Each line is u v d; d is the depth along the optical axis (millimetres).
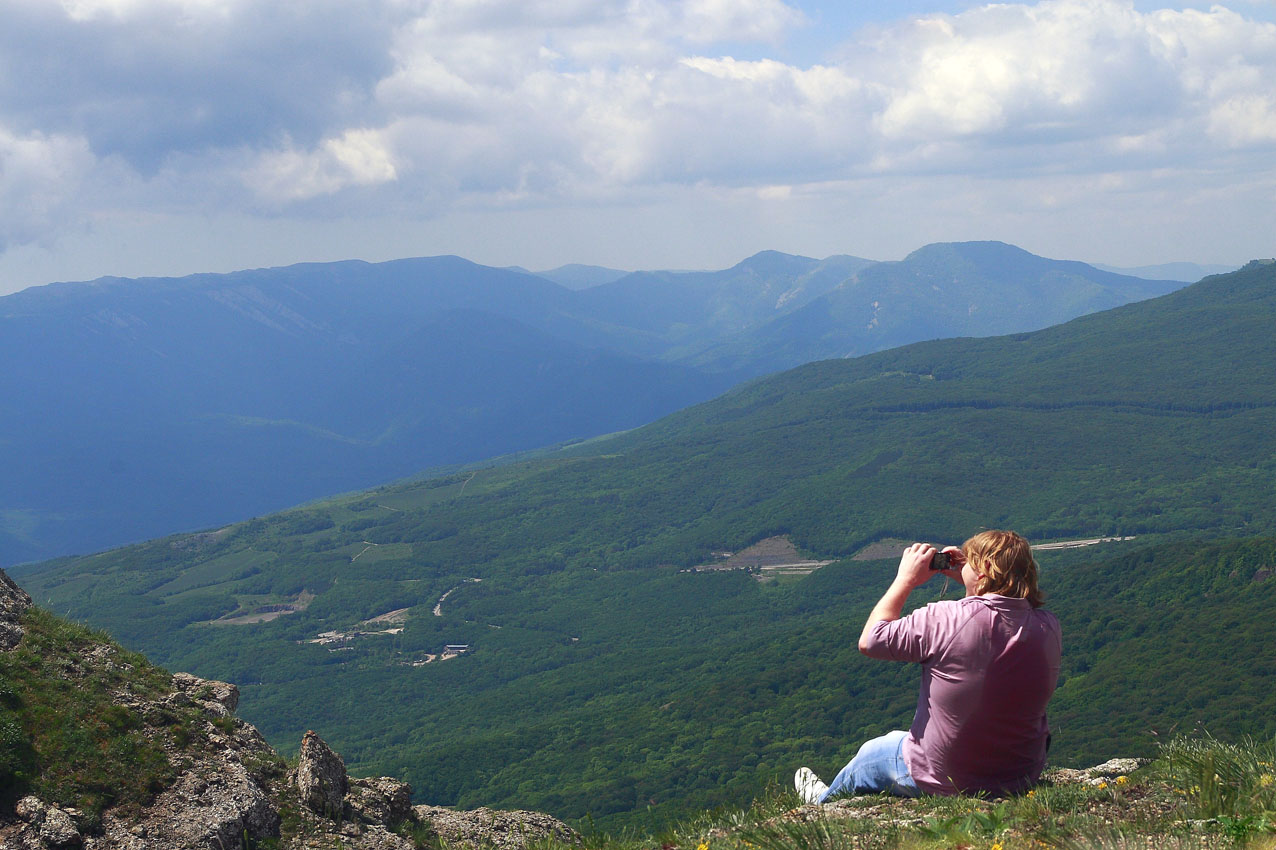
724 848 5125
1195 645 139000
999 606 4961
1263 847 3895
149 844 7887
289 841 8586
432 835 9703
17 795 7848
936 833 4637
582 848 6496
